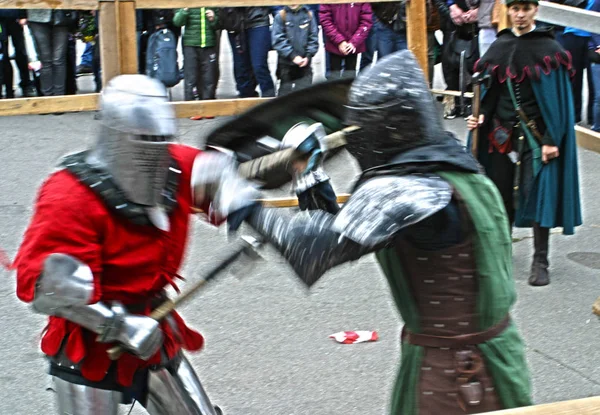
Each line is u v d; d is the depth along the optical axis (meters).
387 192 3.01
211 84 13.34
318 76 16.44
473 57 12.70
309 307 6.93
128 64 6.99
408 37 7.48
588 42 12.05
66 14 12.90
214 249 8.17
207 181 3.81
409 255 3.24
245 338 6.38
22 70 14.00
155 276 3.79
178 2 6.93
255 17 12.89
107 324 3.52
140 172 3.57
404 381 3.41
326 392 5.61
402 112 3.14
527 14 7.07
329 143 3.96
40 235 3.51
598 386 5.71
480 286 3.21
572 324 6.65
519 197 7.27
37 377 5.80
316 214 3.11
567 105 7.09
